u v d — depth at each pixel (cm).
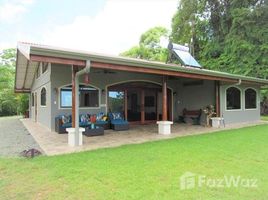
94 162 514
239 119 1361
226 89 1274
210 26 2497
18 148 687
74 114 720
